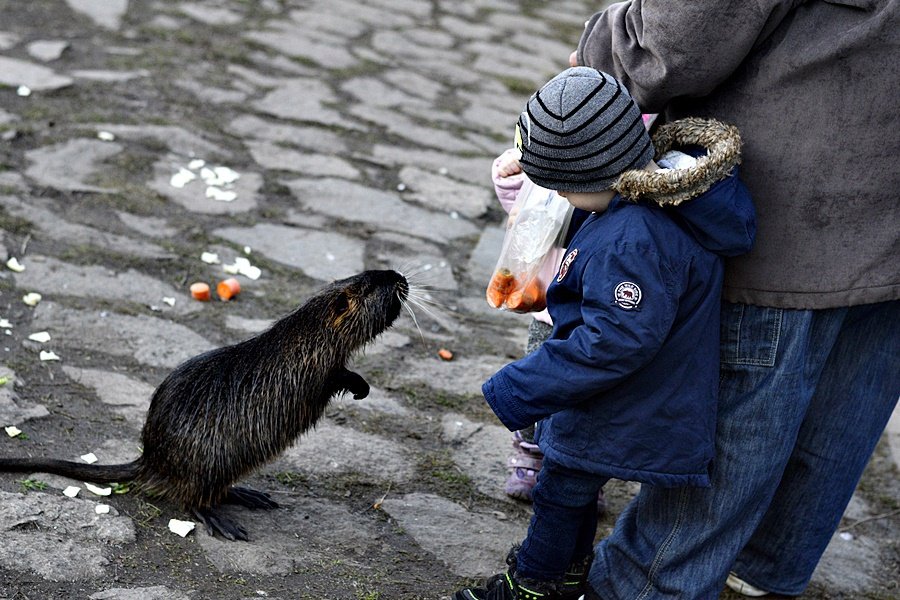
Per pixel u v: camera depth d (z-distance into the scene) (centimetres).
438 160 1081
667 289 400
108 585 461
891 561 615
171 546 499
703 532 459
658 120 473
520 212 501
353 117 1146
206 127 1043
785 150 416
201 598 465
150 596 458
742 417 444
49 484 522
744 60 416
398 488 591
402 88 1268
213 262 807
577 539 482
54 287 725
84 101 1043
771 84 413
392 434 643
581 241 416
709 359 424
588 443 429
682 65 404
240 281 792
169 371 661
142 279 762
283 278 809
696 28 395
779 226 424
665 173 391
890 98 403
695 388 420
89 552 479
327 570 506
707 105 432
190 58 1220
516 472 599
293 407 523
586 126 396
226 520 523
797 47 406
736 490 452
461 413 681
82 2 1332
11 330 665
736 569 556
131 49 1213
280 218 899
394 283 550
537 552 462
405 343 753
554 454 436
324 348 523
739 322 438
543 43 1556
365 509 566
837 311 445
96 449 569
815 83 408
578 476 444
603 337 395
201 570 486
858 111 406
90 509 511
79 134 968
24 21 1233
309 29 1412
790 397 442
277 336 524
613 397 421
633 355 396
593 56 455
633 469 425
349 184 987
